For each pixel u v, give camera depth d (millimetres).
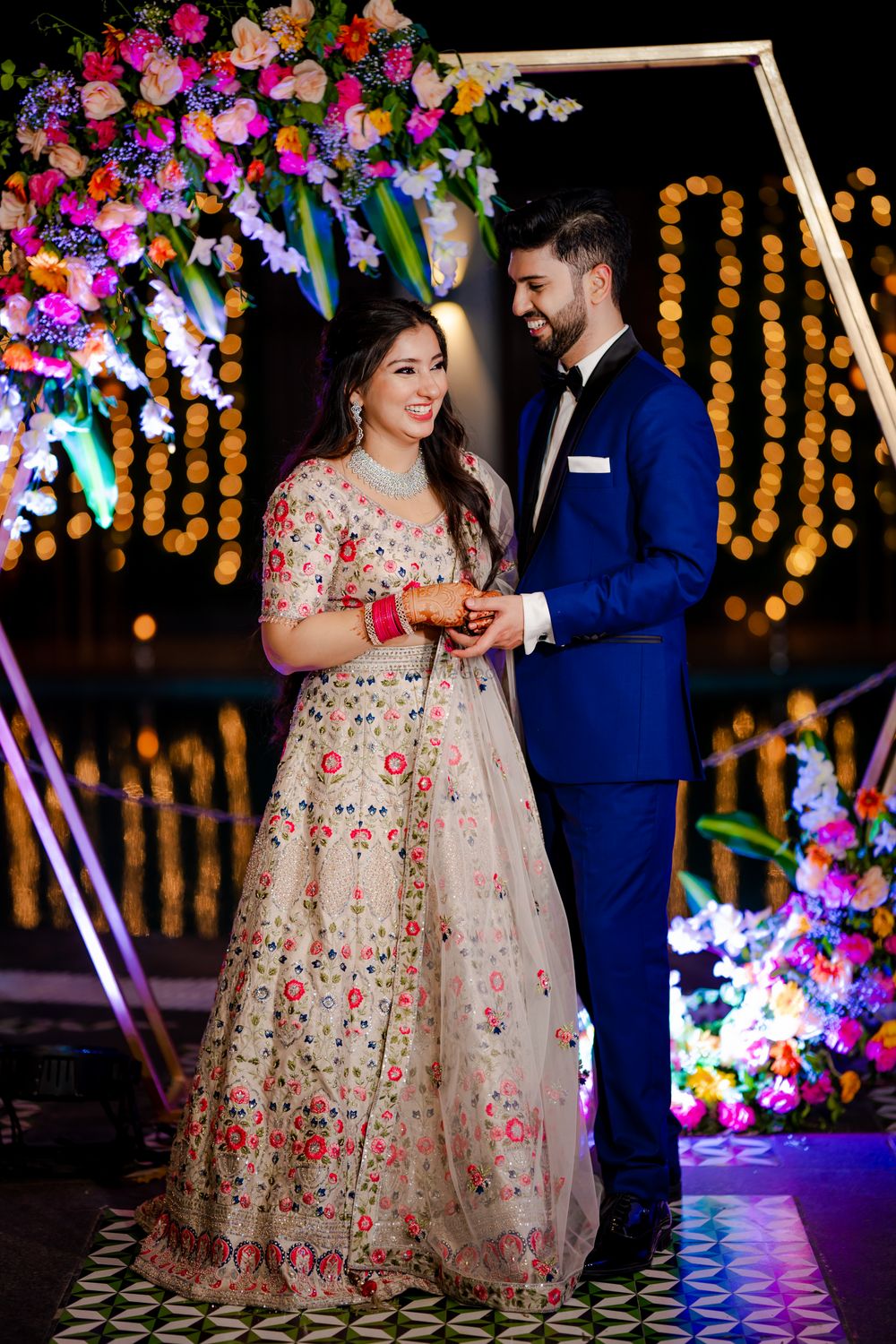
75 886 3936
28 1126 3949
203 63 3539
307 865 3109
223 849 7520
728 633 14594
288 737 3205
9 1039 4645
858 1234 3250
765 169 10422
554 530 3334
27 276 3527
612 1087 3262
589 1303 2975
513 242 3275
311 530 3098
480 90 3602
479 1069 3000
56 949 5805
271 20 3537
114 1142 3656
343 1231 2990
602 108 8086
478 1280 2959
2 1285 3047
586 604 3141
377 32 3582
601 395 3301
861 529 14555
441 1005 3045
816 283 12836
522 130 8609
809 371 13633
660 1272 3098
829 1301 2955
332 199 3715
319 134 3602
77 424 3623
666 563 3164
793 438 14461
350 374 3119
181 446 14594
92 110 3453
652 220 14000
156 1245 3143
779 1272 3080
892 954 4008
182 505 14742
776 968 3955
